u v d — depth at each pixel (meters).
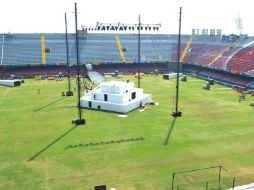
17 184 33.09
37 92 81.25
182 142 45.31
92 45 133.25
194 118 57.72
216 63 115.31
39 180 33.97
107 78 107.00
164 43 142.00
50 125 53.03
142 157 40.00
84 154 40.91
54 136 47.59
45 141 45.47
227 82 99.50
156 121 55.72
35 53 123.19
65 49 127.81
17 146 43.56
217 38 135.00
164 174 35.47
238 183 33.59
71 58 123.94
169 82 100.00
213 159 39.56
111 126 52.72
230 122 55.25
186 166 37.53
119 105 61.34
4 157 39.84
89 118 57.47
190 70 121.69
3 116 58.44
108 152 41.59
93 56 127.56
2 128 51.34
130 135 48.22
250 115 59.91
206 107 66.12
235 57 112.38
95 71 115.69
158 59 132.38
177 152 41.66
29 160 38.97
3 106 66.06
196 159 39.50
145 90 85.44
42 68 115.88
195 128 51.81
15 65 112.56
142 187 32.59
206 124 54.00
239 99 72.94
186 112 61.94
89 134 48.53
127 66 125.12
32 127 51.91
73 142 45.09
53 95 77.50
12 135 48.00
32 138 46.72
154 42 141.62
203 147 43.47
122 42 138.75
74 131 49.97
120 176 34.97
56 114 59.91
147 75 115.06
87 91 80.00
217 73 109.88
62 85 92.19
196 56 129.12
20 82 93.25
